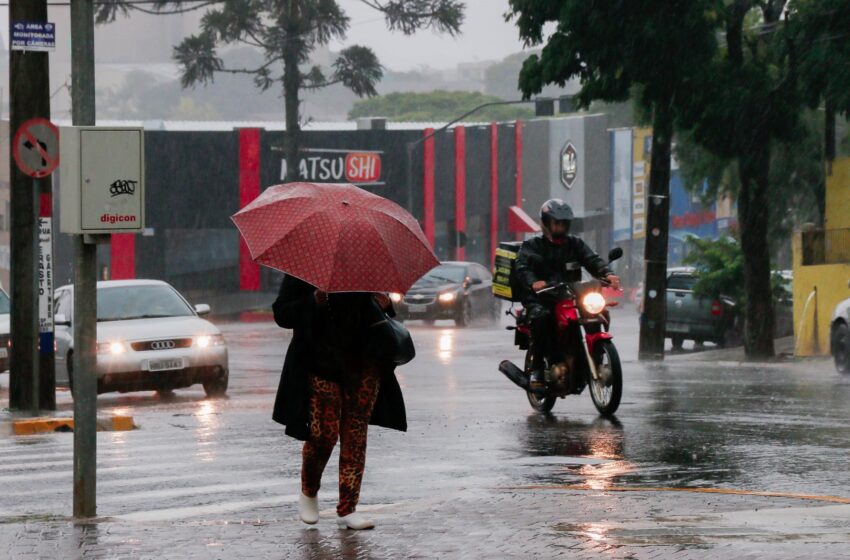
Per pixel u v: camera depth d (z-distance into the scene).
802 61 50.72
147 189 105.94
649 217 52.72
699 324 61.31
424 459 20.66
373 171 108.50
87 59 15.32
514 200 125.06
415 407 28.72
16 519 15.43
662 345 52.84
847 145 67.44
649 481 17.89
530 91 51.28
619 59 49.59
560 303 26.11
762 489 17.17
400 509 15.17
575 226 135.38
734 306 60.88
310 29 92.38
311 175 107.56
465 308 72.50
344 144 108.75
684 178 69.31
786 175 65.06
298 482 18.81
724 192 68.81
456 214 115.25
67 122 122.44
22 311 28.70
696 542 12.40
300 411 13.70
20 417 27.67
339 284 12.84
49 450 23.62
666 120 51.41
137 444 23.64
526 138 126.88
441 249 114.88
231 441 23.97
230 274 106.69
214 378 34.41
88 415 15.03
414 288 72.75
